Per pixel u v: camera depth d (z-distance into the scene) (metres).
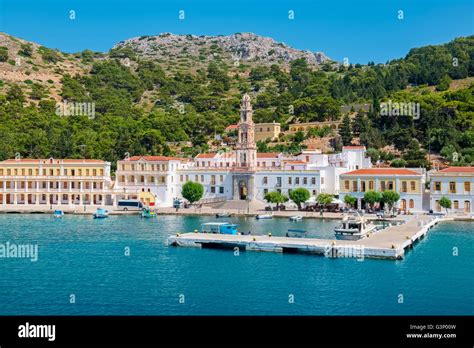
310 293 83.06
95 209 196.88
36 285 87.81
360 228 119.94
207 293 83.38
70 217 179.88
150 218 176.25
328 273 94.62
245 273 95.25
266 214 178.12
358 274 93.81
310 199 199.12
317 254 110.00
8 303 78.81
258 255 110.50
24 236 135.12
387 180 187.62
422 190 186.88
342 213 180.25
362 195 190.50
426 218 162.75
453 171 182.88
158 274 94.81
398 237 119.88
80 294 83.00
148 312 75.19
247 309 76.25
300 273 94.88
